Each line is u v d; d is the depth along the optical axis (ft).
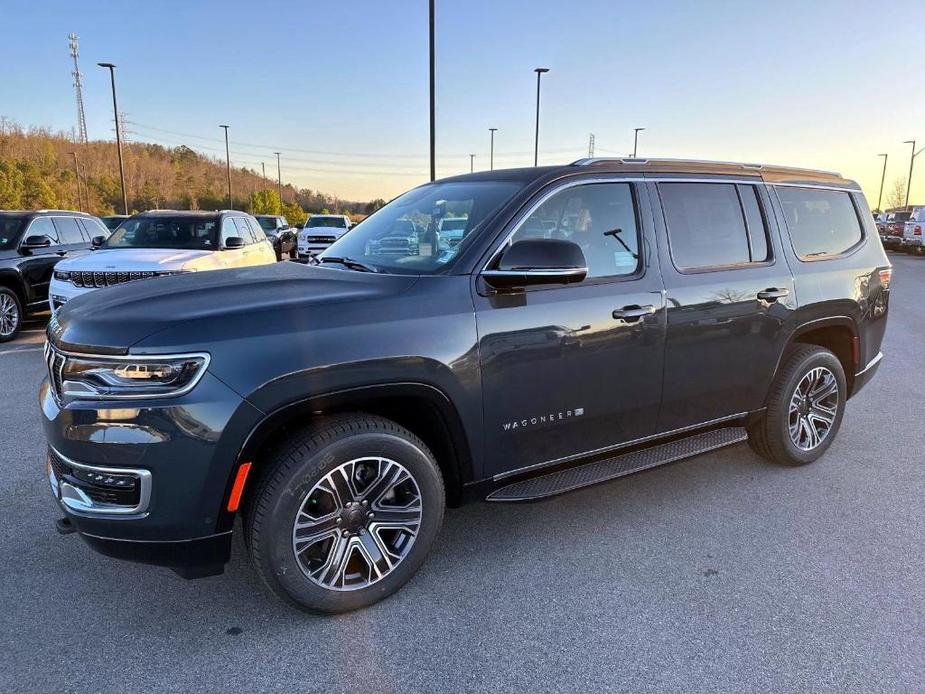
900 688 7.75
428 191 12.56
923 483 13.85
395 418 9.91
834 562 10.68
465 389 9.43
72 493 8.16
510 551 11.01
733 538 11.48
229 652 8.40
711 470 14.60
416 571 9.68
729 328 12.34
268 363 8.09
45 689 7.67
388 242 11.23
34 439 16.02
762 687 7.77
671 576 10.24
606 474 11.06
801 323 13.57
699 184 12.35
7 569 10.29
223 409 7.87
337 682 7.88
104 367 7.86
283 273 10.53
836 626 8.98
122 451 7.74
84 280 25.68
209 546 8.26
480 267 9.75
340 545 8.98
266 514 8.35
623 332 10.86
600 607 9.41
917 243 89.04
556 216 10.55
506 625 8.99
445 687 7.79
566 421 10.60
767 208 13.30
